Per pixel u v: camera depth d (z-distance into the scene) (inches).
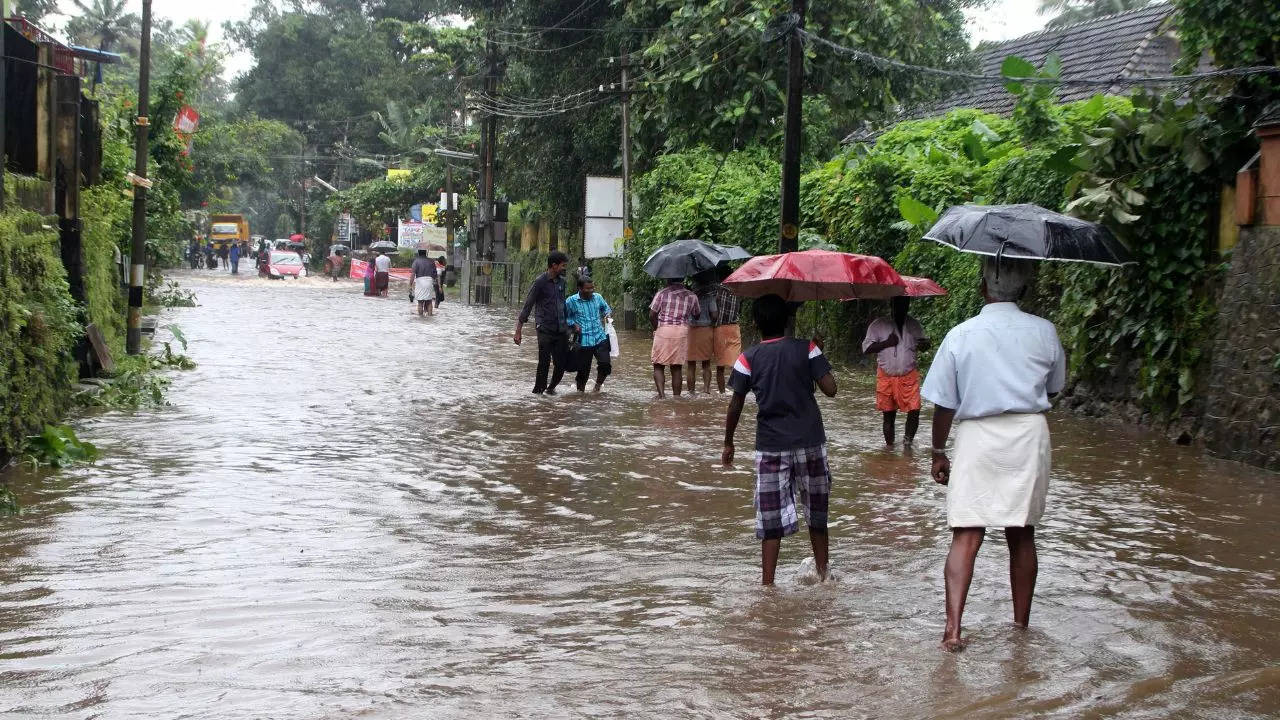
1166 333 450.6
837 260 284.4
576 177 1392.7
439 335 964.6
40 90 472.7
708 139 969.5
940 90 964.0
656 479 364.8
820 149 970.1
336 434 443.8
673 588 242.1
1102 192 442.0
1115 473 373.1
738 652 200.1
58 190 518.0
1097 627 215.8
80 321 536.7
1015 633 211.9
